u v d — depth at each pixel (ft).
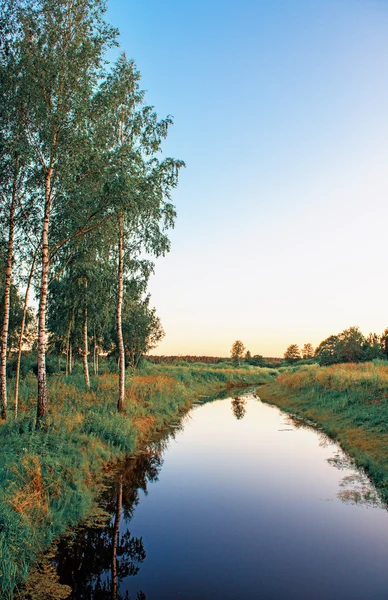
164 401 70.95
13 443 29.81
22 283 50.06
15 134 38.37
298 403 78.23
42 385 36.52
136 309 102.68
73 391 58.44
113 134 46.93
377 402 54.95
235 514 27.14
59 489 25.96
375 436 43.09
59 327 78.59
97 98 39.11
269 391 114.93
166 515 26.91
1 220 44.11
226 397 114.52
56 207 41.96
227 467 38.86
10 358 88.38
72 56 36.37
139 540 23.12
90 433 40.16
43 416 36.19
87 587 18.26
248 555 21.40
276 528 24.84
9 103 37.68
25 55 36.45
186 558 21.15
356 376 72.02
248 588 18.15
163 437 52.65
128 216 49.14
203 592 17.80
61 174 38.40
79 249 53.72
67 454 32.19
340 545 22.56
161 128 55.11
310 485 33.09
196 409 84.23
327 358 142.51
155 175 48.49
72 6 37.68
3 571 17.52
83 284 64.85
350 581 18.75
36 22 37.29
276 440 51.49
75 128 37.14
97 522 25.43
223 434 55.72
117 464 38.27
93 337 95.04
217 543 22.90
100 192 40.81
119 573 19.52
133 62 53.88
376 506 28.09
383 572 19.61
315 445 47.93
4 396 40.68
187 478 35.22
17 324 71.26
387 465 34.04
